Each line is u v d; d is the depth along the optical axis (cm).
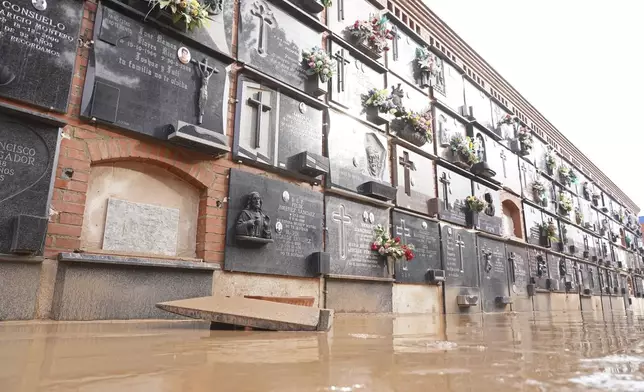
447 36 1270
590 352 238
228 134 627
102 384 128
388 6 1075
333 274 714
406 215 918
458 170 1135
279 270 632
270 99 695
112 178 521
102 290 444
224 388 125
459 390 129
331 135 788
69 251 442
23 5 452
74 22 486
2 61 430
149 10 544
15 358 178
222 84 627
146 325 387
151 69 546
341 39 873
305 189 707
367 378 147
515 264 1318
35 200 423
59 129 454
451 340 313
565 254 1742
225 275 576
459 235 1074
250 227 591
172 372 149
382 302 796
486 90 1452
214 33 633
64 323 398
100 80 496
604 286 2114
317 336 314
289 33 759
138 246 522
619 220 2631
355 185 809
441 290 976
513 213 1451
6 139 419
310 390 125
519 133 1555
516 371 165
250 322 336
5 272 396
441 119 1147
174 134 529
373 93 896
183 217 576
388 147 936
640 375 158
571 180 1909
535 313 1200
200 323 421
